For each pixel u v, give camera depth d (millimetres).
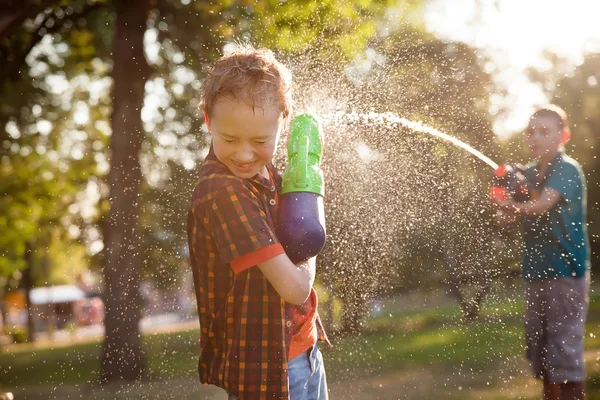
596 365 4633
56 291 34656
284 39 7059
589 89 13594
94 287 39000
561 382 3432
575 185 3516
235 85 1736
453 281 4191
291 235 1837
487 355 4555
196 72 10734
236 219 1786
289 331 1883
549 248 3480
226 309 1874
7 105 12156
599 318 8070
